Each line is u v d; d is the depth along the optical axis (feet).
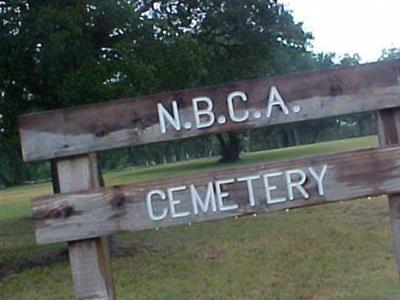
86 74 25.08
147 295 20.01
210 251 27.86
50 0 25.85
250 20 33.27
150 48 27.32
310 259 23.06
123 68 25.90
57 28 24.80
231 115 10.16
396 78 10.21
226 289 19.67
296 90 10.19
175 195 10.02
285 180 10.02
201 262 25.27
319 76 10.19
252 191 10.00
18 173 145.48
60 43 24.44
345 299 16.70
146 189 10.05
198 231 34.71
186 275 22.80
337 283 18.72
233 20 33.06
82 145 10.16
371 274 19.45
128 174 109.60
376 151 10.08
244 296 18.45
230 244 29.27
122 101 10.18
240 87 10.18
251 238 30.37
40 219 10.07
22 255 32.22
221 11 32.58
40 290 23.06
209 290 19.81
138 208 10.04
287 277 20.40
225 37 34.60
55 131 10.16
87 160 10.18
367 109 10.20
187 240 31.96
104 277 10.11
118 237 33.78
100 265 10.10
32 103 29.14
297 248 25.85
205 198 9.99
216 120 10.16
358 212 34.81
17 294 22.68
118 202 10.05
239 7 32.48
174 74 27.96
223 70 35.19
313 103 10.19
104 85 24.94
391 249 23.17
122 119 10.19
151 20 27.58
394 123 10.26
